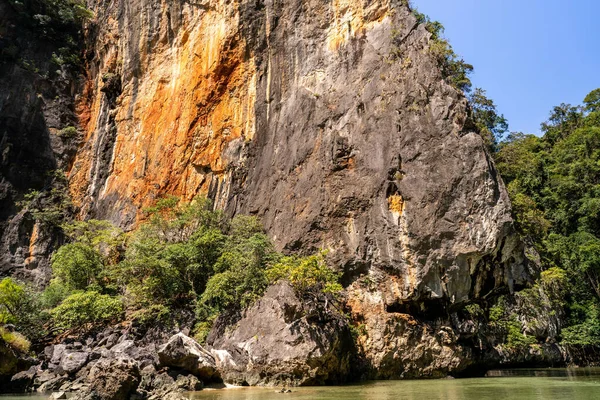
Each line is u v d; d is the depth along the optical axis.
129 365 15.68
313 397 14.61
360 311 22.61
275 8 32.41
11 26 41.31
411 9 29.14
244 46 32.47
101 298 24.89
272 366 18.84
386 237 22.69
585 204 38.50
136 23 39.84
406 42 25.80
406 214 22.38
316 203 25.53
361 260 23.22
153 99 36.59
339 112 26.80
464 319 25.47
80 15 43.81
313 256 21.80
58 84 41.50
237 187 29.89
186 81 34.78
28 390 18.70
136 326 23.95
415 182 22.53
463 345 23.95
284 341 19.08
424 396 14.52
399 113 24.17
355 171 24.89
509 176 44.91
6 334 20.48
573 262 37.38
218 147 31.58
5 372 19.17
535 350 32.12
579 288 37.25
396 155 23.50
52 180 38.31
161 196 32.78
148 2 39.56
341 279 23.62
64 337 24.50
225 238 26.70
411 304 22.25
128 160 36.41
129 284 26.36
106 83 39.88
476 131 22.91
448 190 21.67
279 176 28.03
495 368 29.75
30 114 39.34
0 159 37.06
